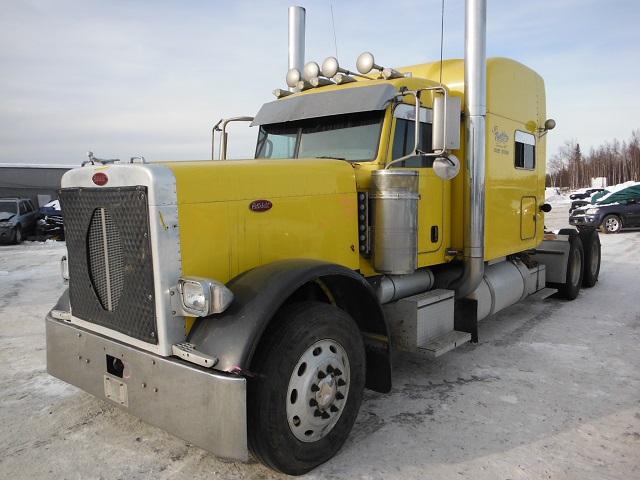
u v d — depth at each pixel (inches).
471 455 121.4
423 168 169.0
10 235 711.1
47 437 132.2
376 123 156.7
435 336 167.5
